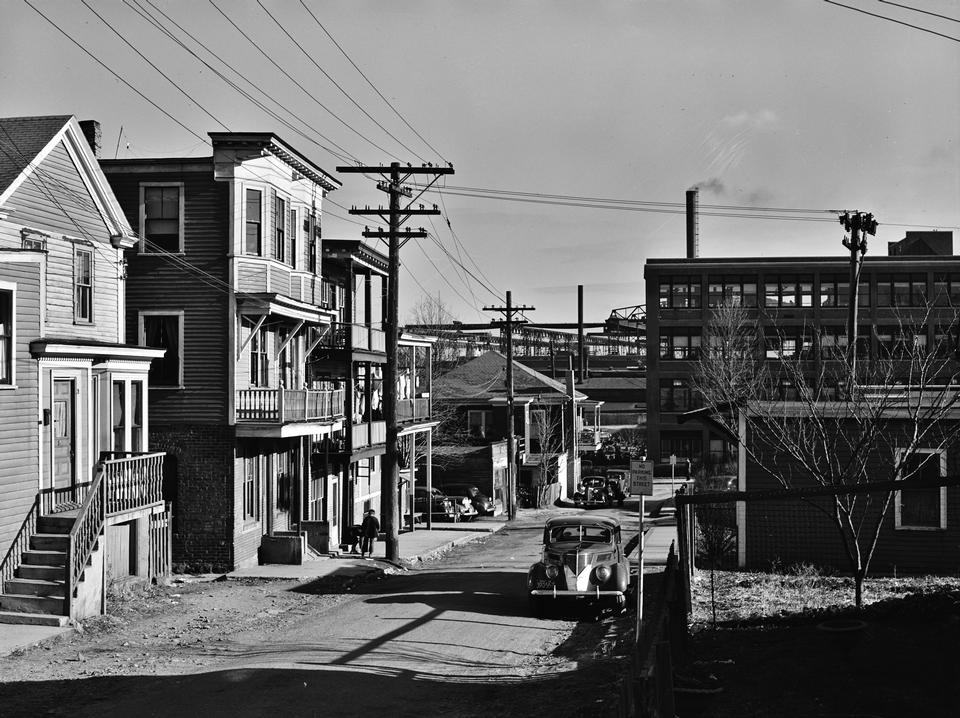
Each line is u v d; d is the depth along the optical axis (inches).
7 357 800.3
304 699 535.5
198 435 1155.3
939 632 537.0
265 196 1191.6
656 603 498.9
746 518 983.6
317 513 1439.5
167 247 1168.2
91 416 922.1
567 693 534.3
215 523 1147.3
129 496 928.3
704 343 3021.7
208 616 839.7
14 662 637.3
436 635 734.5
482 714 502.0
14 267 808.9
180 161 1157.7
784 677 477.1
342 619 816.3
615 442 3873.0
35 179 875.4
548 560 829.2
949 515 944.9
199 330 1162.0
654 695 374.9
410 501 1727.4
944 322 3004.4
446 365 3191.4
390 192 1251.8
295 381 1365.7
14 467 800.9
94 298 967.0
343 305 1665.8
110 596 883.4
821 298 3088.1
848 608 657.6
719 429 1005.8
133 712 514.3
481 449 2433.6
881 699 424.5
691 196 3698.3
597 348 5876.0
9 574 788.0
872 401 897.5
